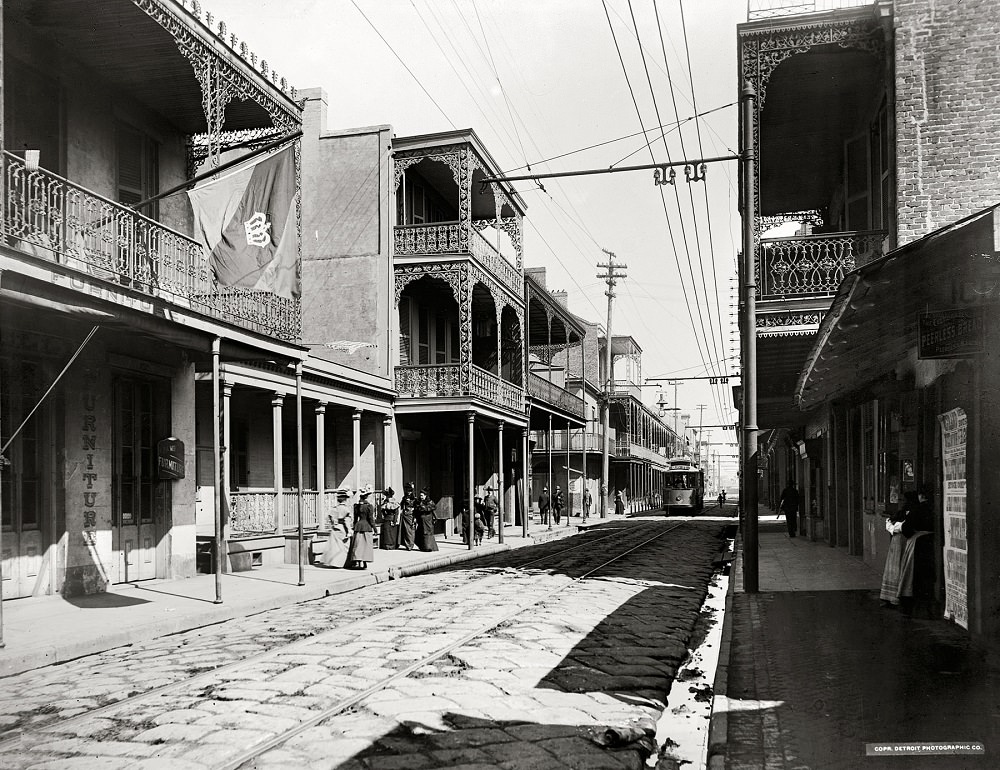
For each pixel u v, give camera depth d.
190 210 16.25
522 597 12.92
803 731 5.58
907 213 13.51
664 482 55.88
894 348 11.44
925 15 13.62
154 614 10.92
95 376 13.11
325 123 25.98
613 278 46.75
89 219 13.16
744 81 14.57
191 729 5.91
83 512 12.78
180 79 14.12
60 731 5.97
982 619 7.93
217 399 12.85
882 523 14.37
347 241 25.34
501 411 26.94
